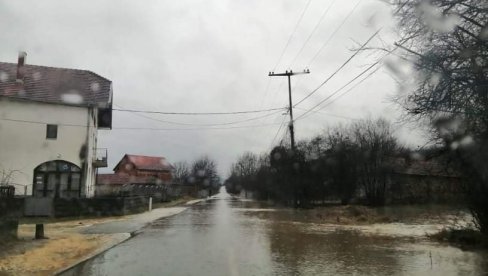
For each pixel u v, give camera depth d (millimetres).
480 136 11773
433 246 15078
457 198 16719
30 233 18484
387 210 35250
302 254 13422
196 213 36531
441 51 9391
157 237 18719
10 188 26938
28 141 35750
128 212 34250
